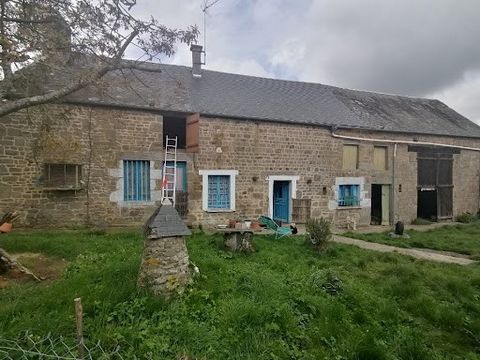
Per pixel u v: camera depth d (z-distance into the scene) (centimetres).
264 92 1499
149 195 1125
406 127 1584
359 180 1470
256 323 421
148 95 1178
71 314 401
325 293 542
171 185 1156
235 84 1491
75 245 746
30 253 698
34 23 662
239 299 464
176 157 1147
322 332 432
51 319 386
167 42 724
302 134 1346
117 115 1076
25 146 963
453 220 1727
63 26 671
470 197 1798
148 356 336
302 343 408
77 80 672
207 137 1192
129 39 700
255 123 1262
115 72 1220
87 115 1035
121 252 691
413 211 1603
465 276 698
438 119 1836
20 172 959
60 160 999
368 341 416
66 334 365
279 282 549
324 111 1484
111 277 506
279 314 437
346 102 1680
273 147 1295
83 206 1034
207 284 511
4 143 941
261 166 1275
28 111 841
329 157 1399
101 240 823
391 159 1542
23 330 359
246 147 1250
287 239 979
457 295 601
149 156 1120
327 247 860
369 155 1494
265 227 1112
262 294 494
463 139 1752
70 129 1013
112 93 1115
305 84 1752
